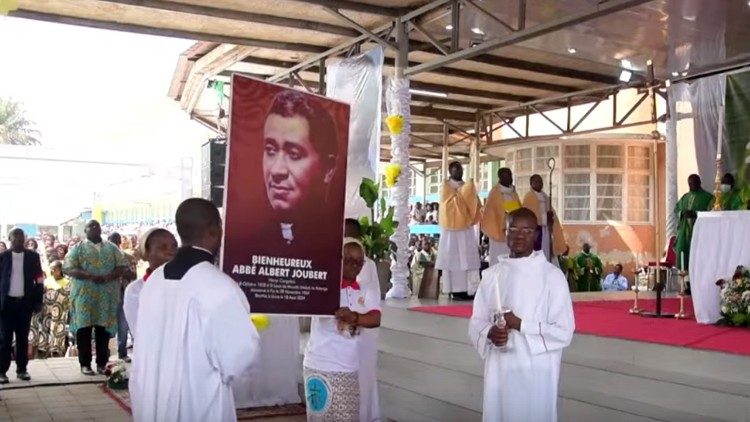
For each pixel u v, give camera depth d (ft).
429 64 29.35
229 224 10.98
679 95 39.17
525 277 12.38
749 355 14.70
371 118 32.04
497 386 12.73
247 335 9.30
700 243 20.21
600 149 53.06
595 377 16.69
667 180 39.09
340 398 13.23
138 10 31.83
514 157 56.59
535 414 12.30
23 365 28.02
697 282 20.16
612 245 52.37
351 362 13.30
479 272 30.01
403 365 21.81
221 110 43.27
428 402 19.88
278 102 11.45
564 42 34.14
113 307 29.19
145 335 9.52
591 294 32.89
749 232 19.39
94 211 57.62
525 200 30.09
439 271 31.07
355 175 32.24
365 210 31.32
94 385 27.22
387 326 25.07
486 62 39.04
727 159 36.83
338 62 34.42
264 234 11.27
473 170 53.62
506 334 12.11
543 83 44.78
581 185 53.11
